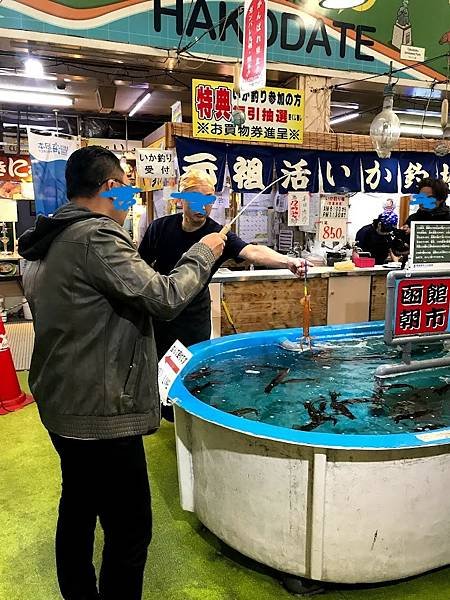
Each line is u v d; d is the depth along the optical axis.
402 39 5.80
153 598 2.05
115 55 4.88
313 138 5.20
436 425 2.14
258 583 2.13
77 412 1.54
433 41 5.99
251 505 2.08
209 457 2.23
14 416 3.98
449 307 2.59
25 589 2.13
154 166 4.74
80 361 1.52
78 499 1.66
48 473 3.12
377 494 1.89
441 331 2.61
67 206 1.62
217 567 2.23
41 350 1.59
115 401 1.53
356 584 2.09
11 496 2.87
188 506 2.48
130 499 1.63
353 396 2.47
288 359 3.02
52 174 5.08
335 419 2.20
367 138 5.40
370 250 6.02
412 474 1.90
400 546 1.96
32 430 3.73
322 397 2.46
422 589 2.08
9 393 4.13
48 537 2.49
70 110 8.59
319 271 5.04
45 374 1.58
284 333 3.33
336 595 2.05
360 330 3.49
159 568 2.22
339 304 5.18
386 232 5.99
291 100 5.02
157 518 2.60
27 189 7.93
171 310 1.51
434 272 2.51
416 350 3.22
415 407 2.33
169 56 4.90
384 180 5.55
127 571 1.68
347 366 2.90
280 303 4.94
